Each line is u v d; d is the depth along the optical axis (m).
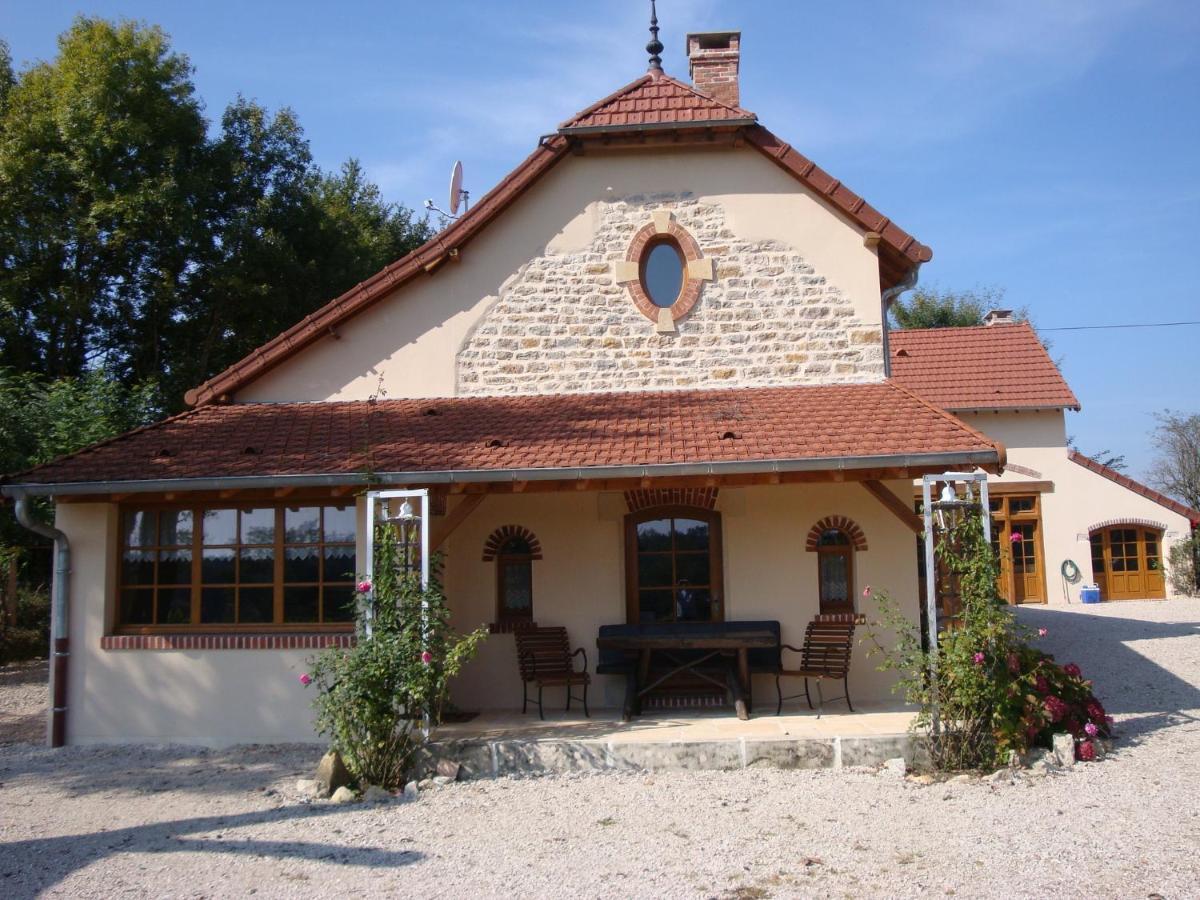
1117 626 18.45
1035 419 24.78
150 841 7.43
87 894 6.34
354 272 28.48
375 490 10.39
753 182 12.97
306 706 10.51
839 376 12.71
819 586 11.59
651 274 13.13
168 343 26.25
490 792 8.59
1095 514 24.50
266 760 9.88
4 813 8.29
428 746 9.12
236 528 11.09
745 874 6.39
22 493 10.34
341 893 6.27
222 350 26.25
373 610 9.30
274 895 6.27
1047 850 6.61
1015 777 8.43
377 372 13.07
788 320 12.79
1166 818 7.15
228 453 10.99
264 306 25.19
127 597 11.09
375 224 35.81
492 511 12.01
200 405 13.09
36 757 10.28
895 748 9.01
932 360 26.22
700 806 7.95
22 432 15.98
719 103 13.12
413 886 6.36
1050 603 24.25
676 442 10.62
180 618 11.02
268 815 8.05
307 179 28.70
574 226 13.04
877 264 12.78
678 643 10.52
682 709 11.24
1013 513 24.75
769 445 10.40
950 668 8.77
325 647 10.54
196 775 9.41
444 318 13.05
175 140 24.48
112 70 23.36
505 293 13.01
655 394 12.62
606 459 10.23
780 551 11.63
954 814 7.51
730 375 12.77
